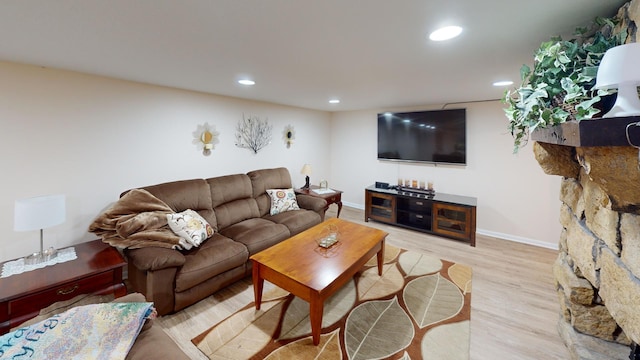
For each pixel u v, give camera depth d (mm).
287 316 2025
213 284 2213
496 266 2822
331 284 1765
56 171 2174
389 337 1807
